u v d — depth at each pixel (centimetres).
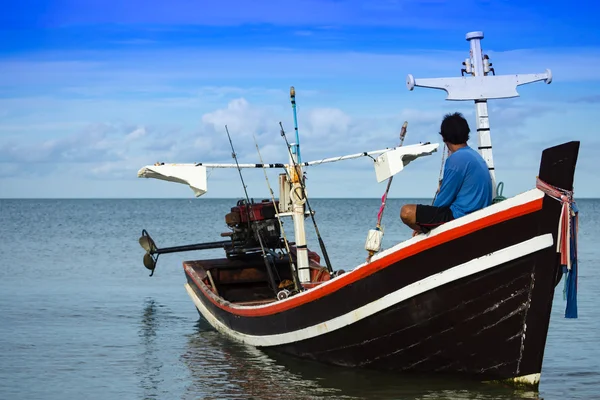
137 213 9694
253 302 1210
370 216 7656
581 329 1238
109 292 1789
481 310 815
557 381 914
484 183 827
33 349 1152
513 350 822
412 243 820
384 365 913
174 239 3719
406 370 898
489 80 984
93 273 2184
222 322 1220
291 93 1109
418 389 870
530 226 775
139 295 1744
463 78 980
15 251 2978
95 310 1523
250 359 1062
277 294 1089
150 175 1055
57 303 1611
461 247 798
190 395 890
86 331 1298
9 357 1100
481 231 787
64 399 882
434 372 881
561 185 759
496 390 849
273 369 1000
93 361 1072
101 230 4697
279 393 883
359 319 889
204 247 1534
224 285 1366
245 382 940
